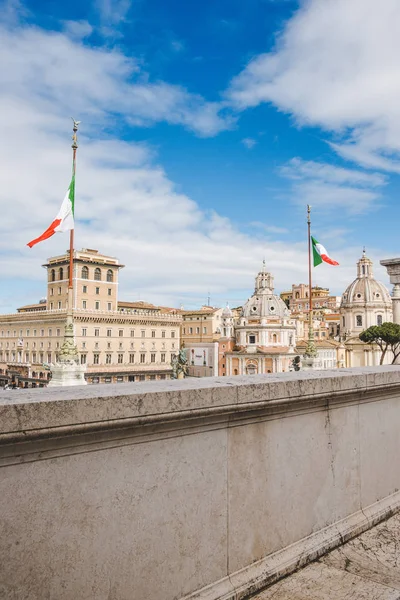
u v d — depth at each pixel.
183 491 3.45
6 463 2.67
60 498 2.87
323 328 142.62
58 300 104.12
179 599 3.39
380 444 5.29
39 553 2.78
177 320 107.75
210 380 4.09
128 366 98.44
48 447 2.81
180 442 3.45
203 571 3.54
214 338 130.12
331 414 4.69
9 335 107.88
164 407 3.24
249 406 3.78
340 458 4.75
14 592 2.68
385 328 71.12
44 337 97.69
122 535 3.12
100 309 104.38
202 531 3.55
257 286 128.12
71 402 2.83
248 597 3.64
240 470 3.84
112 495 3.09
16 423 2.62
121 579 3.11
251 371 115.19
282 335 119.69
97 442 3.02
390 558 4.23
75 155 31.28
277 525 4.09
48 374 94.75
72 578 2.90
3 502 2.65
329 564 4.12
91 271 103.31
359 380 4.88
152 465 3.29
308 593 3.67
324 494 4.55
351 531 4.64
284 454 4.20
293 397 4.14
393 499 5.36
